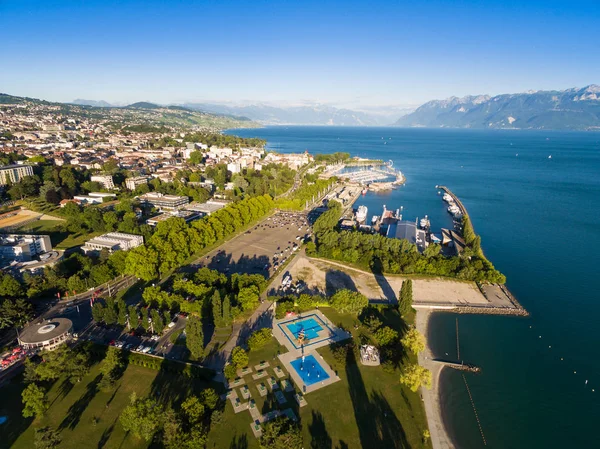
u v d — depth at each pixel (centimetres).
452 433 14062
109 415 14000
